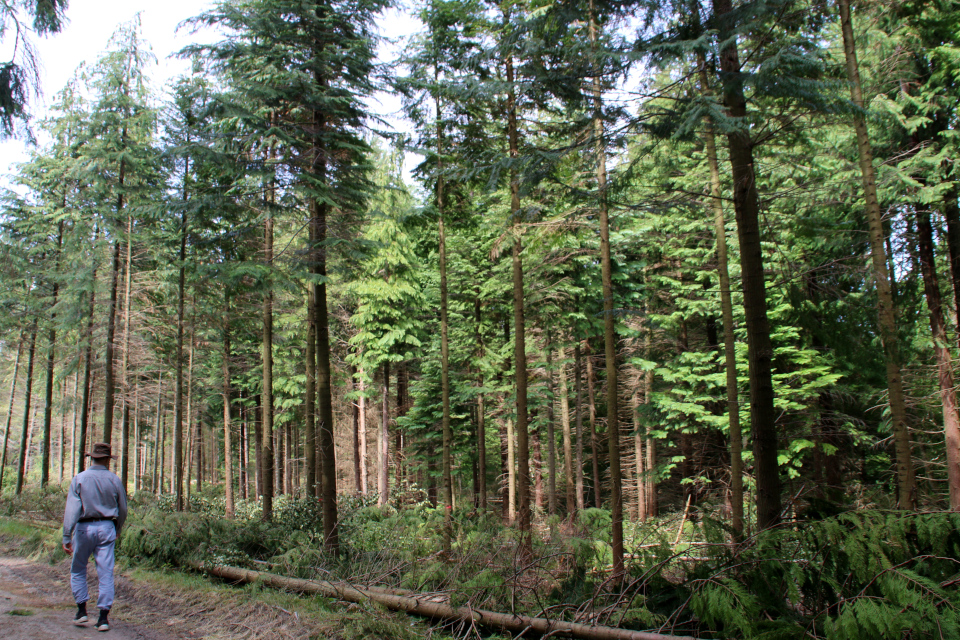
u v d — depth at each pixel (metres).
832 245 10.52
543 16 7.88
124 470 21.02
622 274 16.34
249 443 39.12
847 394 12.81
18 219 21.23
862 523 4.72
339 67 11.18
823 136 9.58
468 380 21.27
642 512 20.16
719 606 4.62
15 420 41.97
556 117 11.57
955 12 9.88
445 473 12.92
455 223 14.30
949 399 11.38
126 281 18.20
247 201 11.46
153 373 25.88
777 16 6.49
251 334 19.52
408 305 22.17
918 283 11.80
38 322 22.05
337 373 23.59
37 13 4.89
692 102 6.27
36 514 16.22
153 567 8.98
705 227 13.93
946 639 3.71
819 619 4.52
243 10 11.33
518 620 5.66
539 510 21.44
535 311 16.23
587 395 23.06
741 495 9.75
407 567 8.27
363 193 11.98
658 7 6.78
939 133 10.35
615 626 5.45
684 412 15.77
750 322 6.68
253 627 6.12
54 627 5.89
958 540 4.39
